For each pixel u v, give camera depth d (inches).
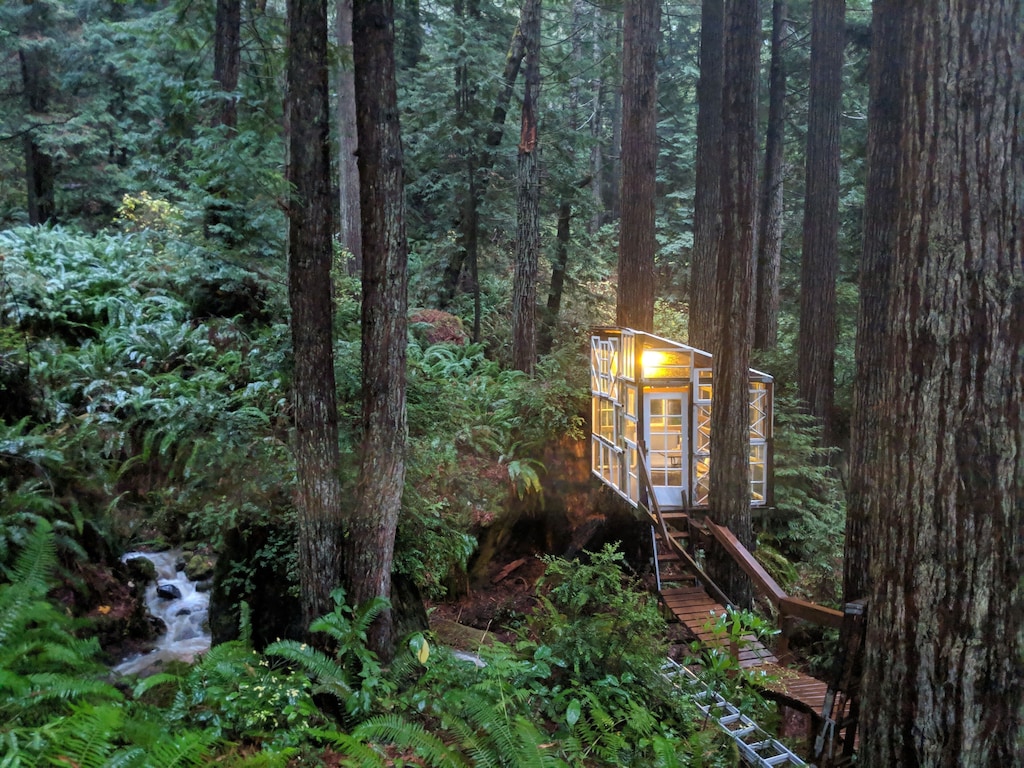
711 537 297.3
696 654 236.7
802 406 443.8
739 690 217.2
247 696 155.8
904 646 129.1
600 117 712.4
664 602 281.3
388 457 187.9
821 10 436.1
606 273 612.4
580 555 344.2
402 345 188.7
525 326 409.4
